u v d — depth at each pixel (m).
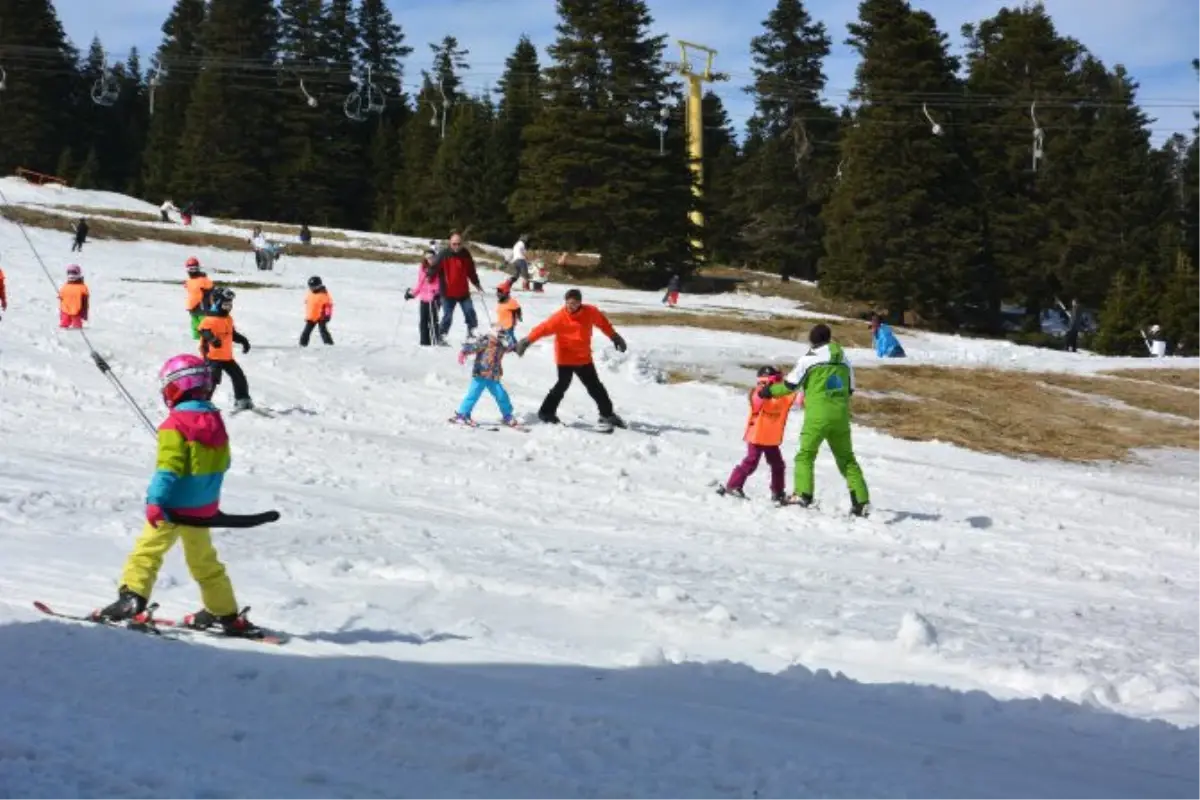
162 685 5.30
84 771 4.18
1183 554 12.94
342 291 36.25
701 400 21.42
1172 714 6.07
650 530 11.73
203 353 16.27
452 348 23.36
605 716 5.18
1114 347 57.69
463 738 4.77
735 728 5.30
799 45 81.38
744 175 80.12
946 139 62.97
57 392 16.81
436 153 86.62
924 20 63.31
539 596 7.86
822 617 7.82
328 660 6.05
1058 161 66.00
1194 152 80.25
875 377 25.00
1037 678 6.47
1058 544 12.89
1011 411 23.28
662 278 62.84
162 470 6.24
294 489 11.95
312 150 87.62
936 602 8.99
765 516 13.06
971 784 4.68
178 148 90.88
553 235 64.06
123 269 39.22
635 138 63.56
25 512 9.34
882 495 15.27
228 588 6.48
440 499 12.35
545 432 17.09
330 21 95.19
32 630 6.00
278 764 4.44
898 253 61.44
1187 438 22.27
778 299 61.66
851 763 4.86
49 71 90.19
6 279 32.22
